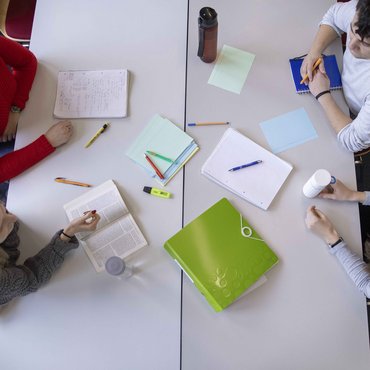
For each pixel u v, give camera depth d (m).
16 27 1.63
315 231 1.05
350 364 0.95
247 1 1.33
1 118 1.22
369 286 0.96
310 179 1.03
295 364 0.96
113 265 0.95
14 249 1.11
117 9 1.36
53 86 1.29
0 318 1.04
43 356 1.01
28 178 1.18
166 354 0.99
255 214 1.09
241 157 1.15
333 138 1.16
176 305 1.02
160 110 1.22
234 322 1.00
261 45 1.28
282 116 1.19
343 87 1.21
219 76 1.25
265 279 1.02
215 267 1.03
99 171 1.17
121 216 1.11
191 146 1.17
